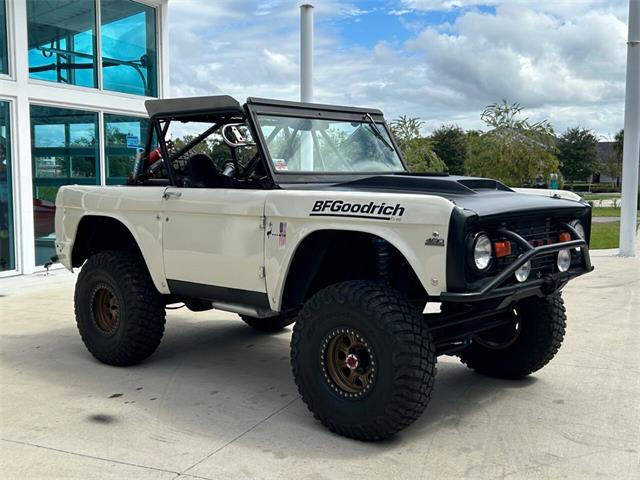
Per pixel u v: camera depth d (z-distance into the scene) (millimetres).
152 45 11328
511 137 23844
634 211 11250
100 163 10266
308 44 10609
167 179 5062
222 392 4461
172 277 4621
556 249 3670
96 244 5516
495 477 3172
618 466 3291
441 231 3223
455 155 47500
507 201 3678
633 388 4504
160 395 4391
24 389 4496
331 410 3641
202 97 4496
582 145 55344
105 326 5105
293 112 4590
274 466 3293
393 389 3375
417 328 3418
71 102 9688
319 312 3658
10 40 8820
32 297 7773
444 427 3816
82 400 4277
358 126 5023
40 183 9406
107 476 3178
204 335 6090
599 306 7184
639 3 10969
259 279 4051
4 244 8992
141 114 10914
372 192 3828
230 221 4168
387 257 3787
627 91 11086
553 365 5051
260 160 4562
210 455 3424
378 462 3340
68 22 9766
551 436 3678
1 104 8820
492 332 4672
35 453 3445
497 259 3469
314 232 3805
